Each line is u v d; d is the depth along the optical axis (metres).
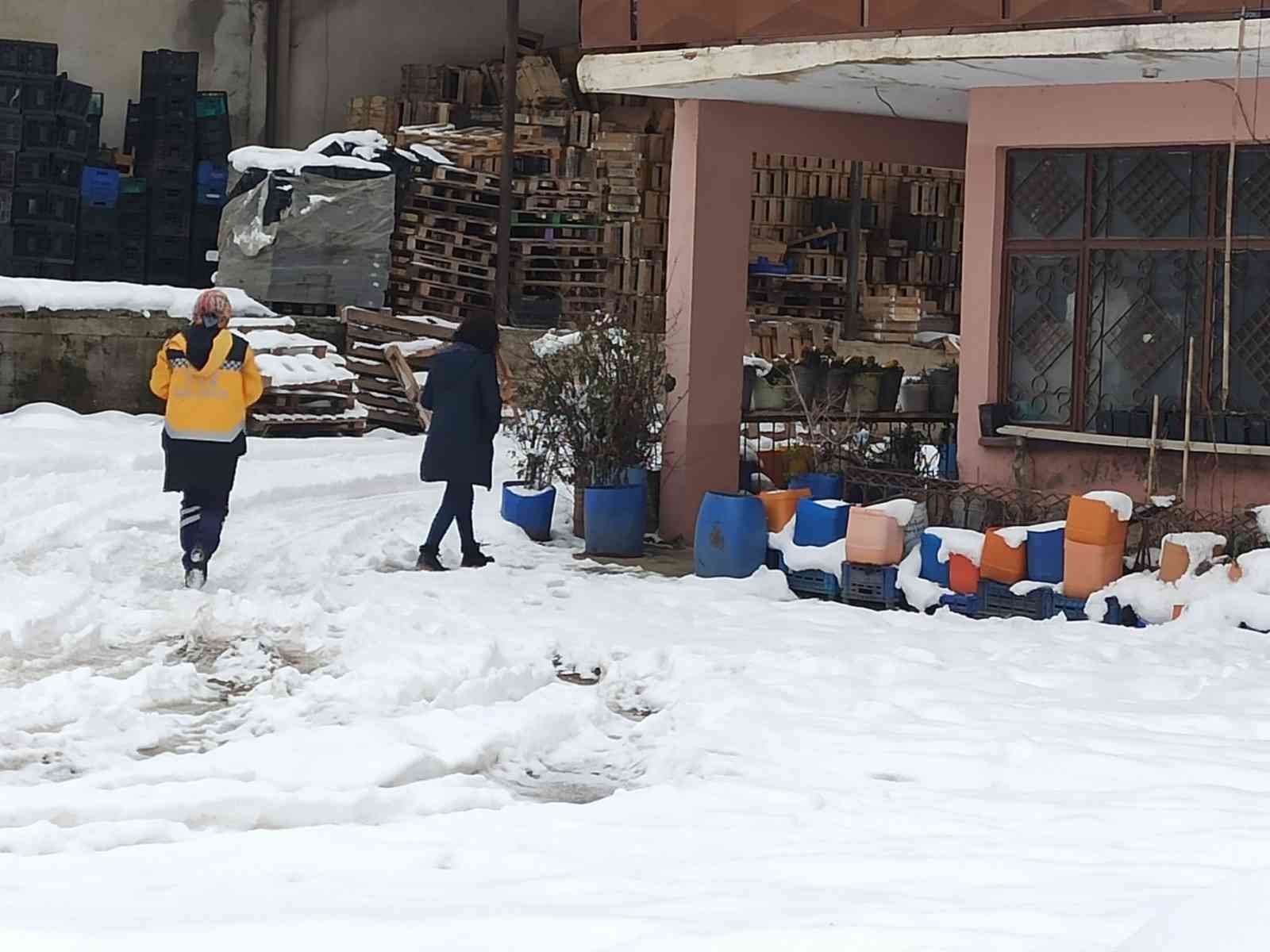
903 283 38.06
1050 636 15.61
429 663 13.66
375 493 25.30
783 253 36.34
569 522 22.95
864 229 37.72
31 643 14.21
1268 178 17.72
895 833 9.21
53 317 30.08
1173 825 9.32
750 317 36.03
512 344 33.22
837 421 21.62
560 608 16.75
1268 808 9.71
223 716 12.16
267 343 30.83
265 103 41.12
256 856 8.52
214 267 38.19
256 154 33.12
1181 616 16.02
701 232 21.20
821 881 7.94
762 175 36.91
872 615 16.72
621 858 8.55
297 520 21.89
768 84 19.66
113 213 36.91
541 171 36.19
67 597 15.55
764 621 16.27
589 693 12.98
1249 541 17.12
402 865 8.38
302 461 26.72
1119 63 17.19
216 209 38.12
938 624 16.30
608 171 36.22
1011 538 17.05
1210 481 18.00
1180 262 18.22
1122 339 18.58
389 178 33.62
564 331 32.81
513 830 9.27
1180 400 18.25
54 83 35.50
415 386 31.42
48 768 10.65
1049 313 19.00
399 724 11.65
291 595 16.86
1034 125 18.78
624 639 15.16
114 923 6.89
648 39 19.73
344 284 33.31
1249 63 16.81
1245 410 17.91
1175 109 17.92
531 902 7.39
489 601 16.98
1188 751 11.22
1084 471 18.73
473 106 38.88
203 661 13.94
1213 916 4.88
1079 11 16.89
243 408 17.28
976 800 10.09
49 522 19.97
